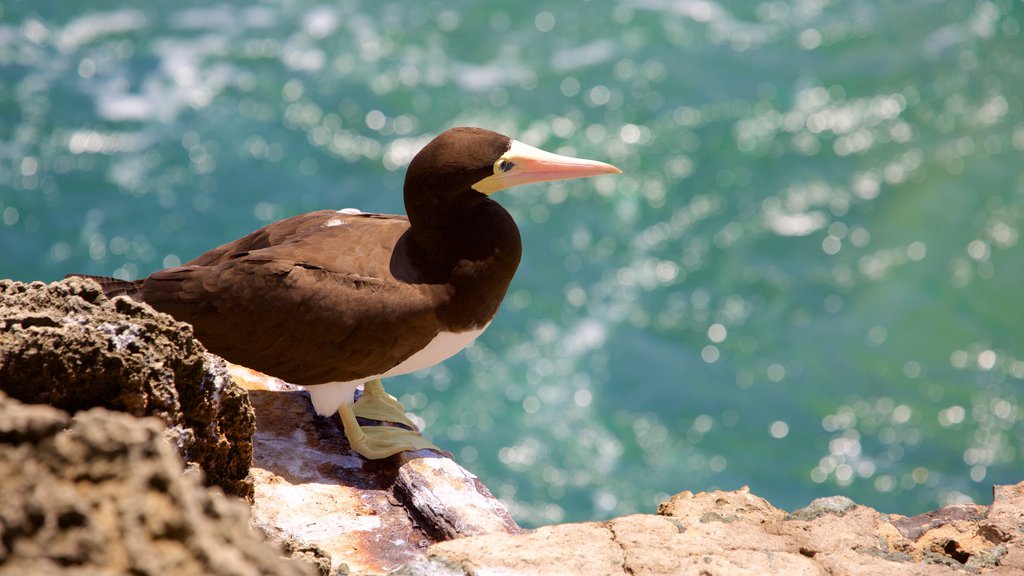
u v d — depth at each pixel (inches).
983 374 779.4
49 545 118.8
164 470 128.0
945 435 743.7
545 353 796.6
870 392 770.8
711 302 839.7
